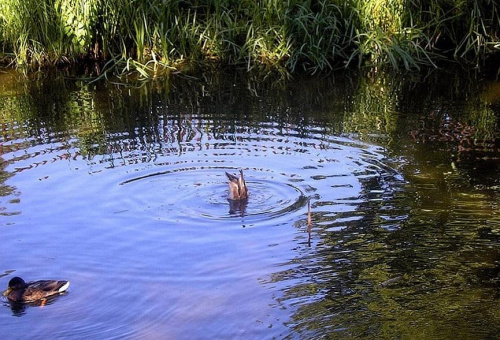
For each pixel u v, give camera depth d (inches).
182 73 598.5
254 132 446.9
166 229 322.3
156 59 624.1
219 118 479.2
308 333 245.4
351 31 617.9
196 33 627.2
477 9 620.4
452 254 294.7
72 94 544.4
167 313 260.4
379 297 265.4
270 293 270.5
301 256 296.7
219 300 267.4
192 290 274.7
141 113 493.4
